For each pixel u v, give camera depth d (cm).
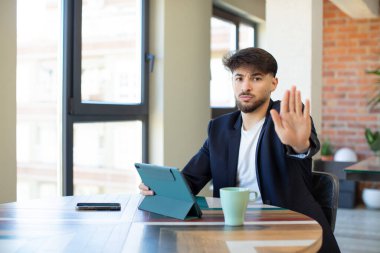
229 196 140
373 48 577
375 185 573
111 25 349
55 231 135
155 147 388
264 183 190
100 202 177
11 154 256
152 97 388
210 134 204
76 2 311
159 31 383
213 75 508
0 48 249
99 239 127
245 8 532
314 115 388
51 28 306
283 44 387
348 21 586
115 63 354
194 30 422
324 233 179
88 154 333
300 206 185
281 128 162
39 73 293
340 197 544
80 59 316
